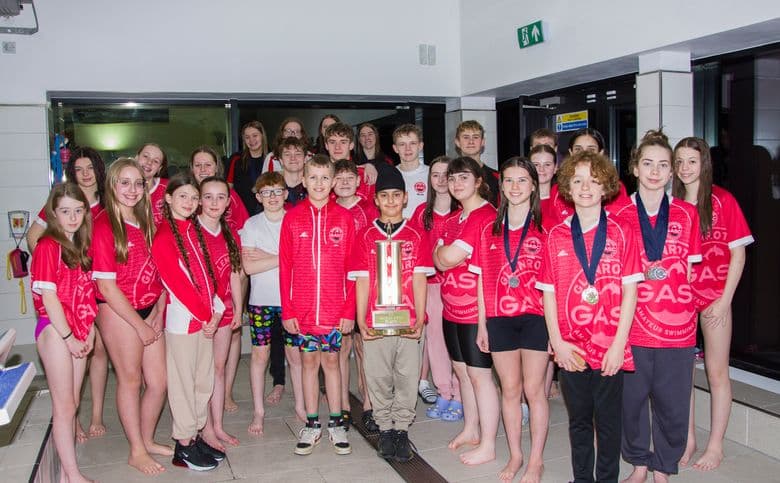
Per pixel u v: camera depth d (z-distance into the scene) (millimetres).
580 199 2809
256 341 4055
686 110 4660
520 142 6430
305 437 3701
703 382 4027
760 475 3318
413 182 4473
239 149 6336
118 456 3711
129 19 5734
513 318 3129
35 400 3936
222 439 3854
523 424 4082
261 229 4090
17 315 5555
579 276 2850
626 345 2844
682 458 3459
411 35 6590
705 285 3354
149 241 3480
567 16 5207
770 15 3691
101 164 3945
